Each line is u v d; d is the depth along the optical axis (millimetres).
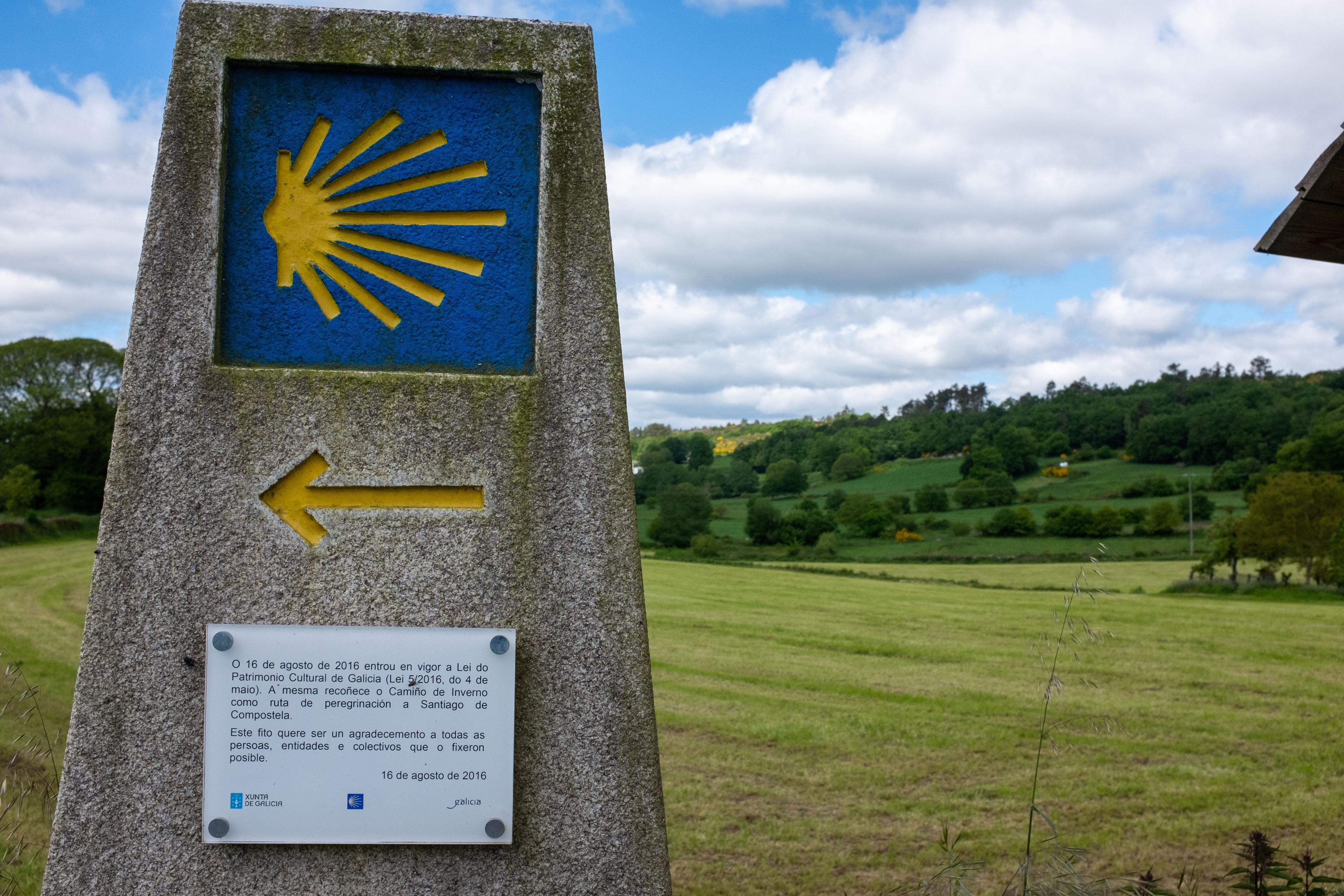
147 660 2273
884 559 46906
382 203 2465
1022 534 52250
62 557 30172
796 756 9906
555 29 2514
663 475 68375
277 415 2334
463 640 2330
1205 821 7617
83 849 2244
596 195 2477
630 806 2363
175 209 2357
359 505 2346
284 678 2291
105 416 43188
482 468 2369
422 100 2490
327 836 2281
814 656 17688
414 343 2436
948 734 11000
